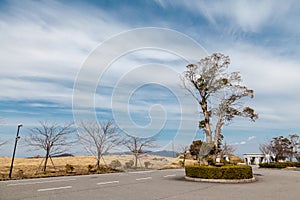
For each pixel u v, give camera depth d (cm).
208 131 1368
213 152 1344
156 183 983
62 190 745
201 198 653
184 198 648
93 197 639
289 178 1303
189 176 1159
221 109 1399
